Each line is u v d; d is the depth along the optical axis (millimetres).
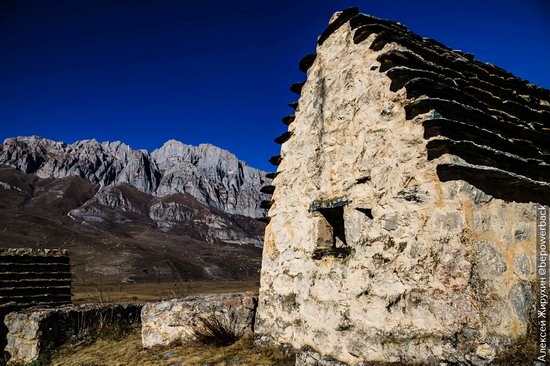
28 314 9023
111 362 7375
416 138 4480
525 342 4016
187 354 6586
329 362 4914
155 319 7594
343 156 5477
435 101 4297
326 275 5328
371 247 4750
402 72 4652
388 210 4637
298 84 6934
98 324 9969
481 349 3760
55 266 11148
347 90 5617
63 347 9047
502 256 4199
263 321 6559
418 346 4074
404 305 4273
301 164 6406
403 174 4539
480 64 6047
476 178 4254
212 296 7914
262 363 5617
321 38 6469
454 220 4098
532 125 5488
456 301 3916
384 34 5043
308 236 5855
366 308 4660
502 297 4055
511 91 5719
